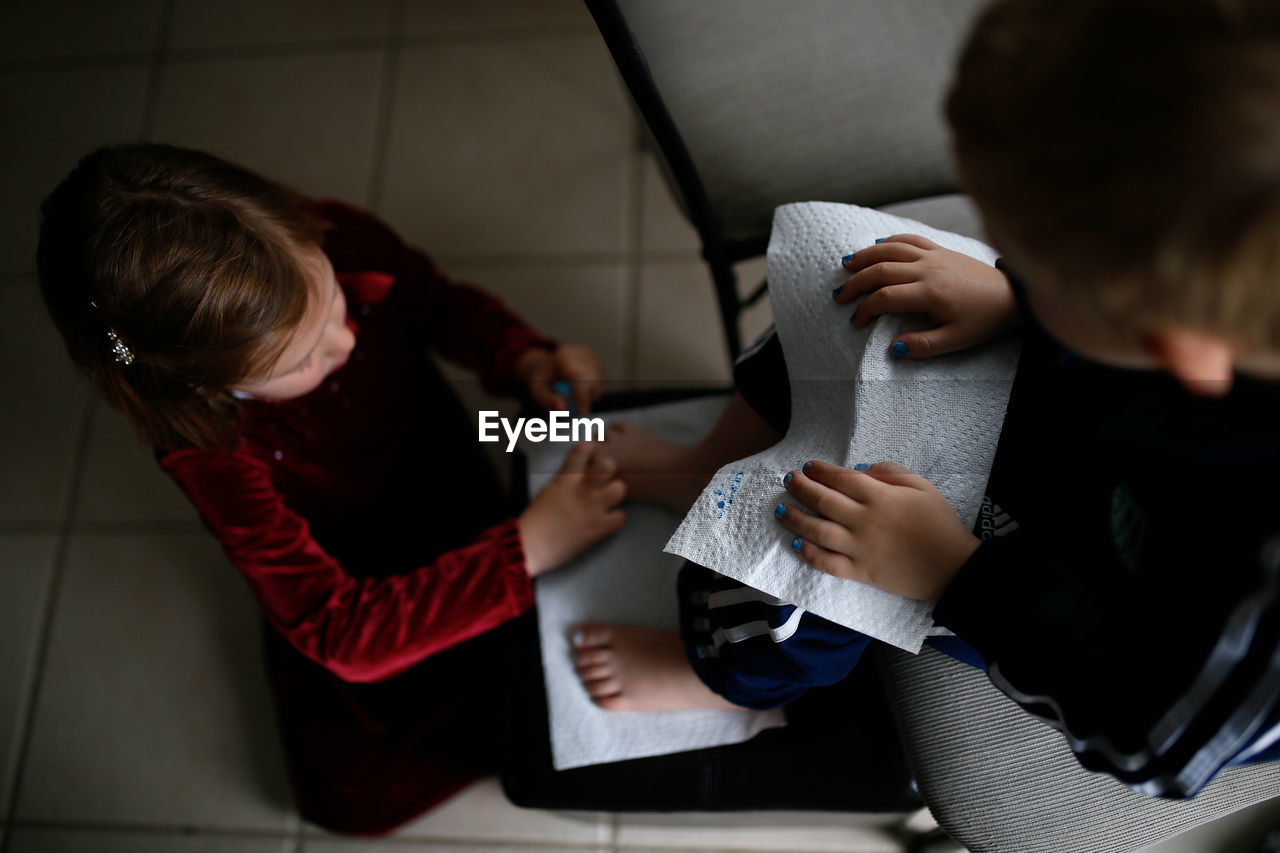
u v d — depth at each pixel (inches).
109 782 41.6
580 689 28.1
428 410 37.9
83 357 24.7
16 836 40.9
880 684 26.1
